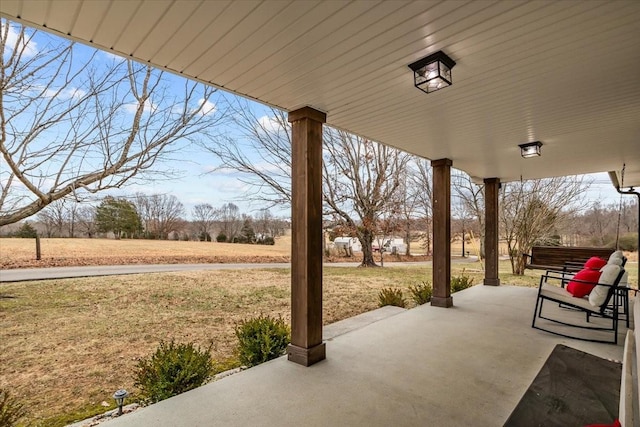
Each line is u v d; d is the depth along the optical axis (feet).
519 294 18.66
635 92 8.41
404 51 6.57
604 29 5.82
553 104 9.22
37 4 5.04
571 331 12.12
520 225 30.53
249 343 9.89
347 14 5.36
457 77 7.67
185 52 6.56
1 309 17.07
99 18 5.43
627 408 4.19
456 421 6.48
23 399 8.63
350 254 51.31
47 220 35.14
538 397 6.97
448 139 12.66
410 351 10.13
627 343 6.64
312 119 9.62
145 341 12.96
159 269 32.96
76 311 17.01
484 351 10.13
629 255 37.37
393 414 6.72
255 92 8.49
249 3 5.07
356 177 40.68
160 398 7.65
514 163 16.76
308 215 9.37
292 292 9.59
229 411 6.83
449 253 15.79
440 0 5.06
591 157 15.21
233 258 44.29
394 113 9.95
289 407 6.98
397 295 17.74
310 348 9.20
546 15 5.44
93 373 10.20
